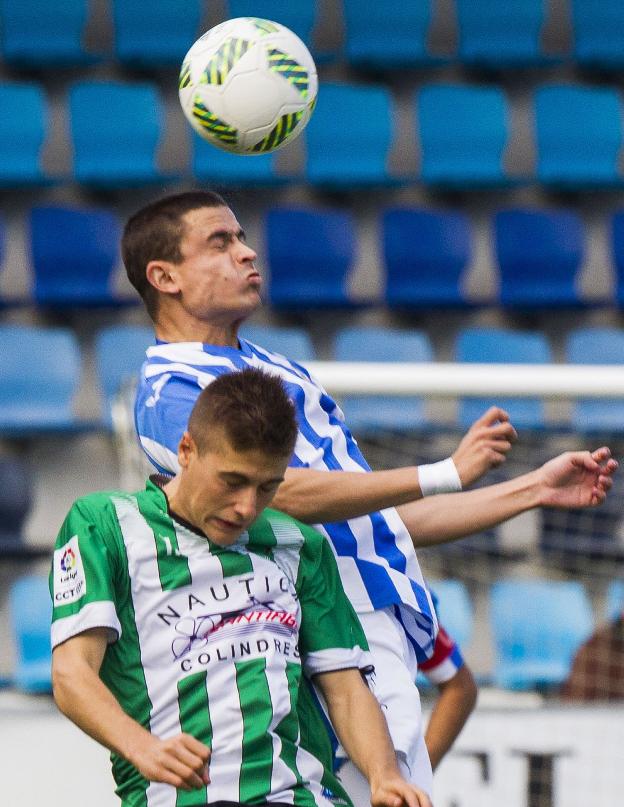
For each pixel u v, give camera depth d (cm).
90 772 1872
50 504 3491
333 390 1772
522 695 2456
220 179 3922
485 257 4141
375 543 1107
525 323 4000
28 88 3850
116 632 945
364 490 1009
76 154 3891
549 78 4347
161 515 969
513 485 1119
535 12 4288
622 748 1797
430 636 1131
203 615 952
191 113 1224
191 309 1118
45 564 3253
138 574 958
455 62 4228
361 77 4244
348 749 974
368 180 3994
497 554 2627
